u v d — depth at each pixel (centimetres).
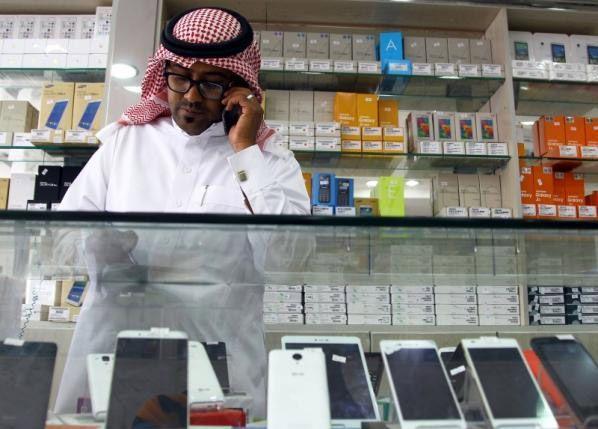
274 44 236
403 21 265
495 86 245
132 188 115
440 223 73
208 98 107
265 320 89
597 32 267
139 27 221
